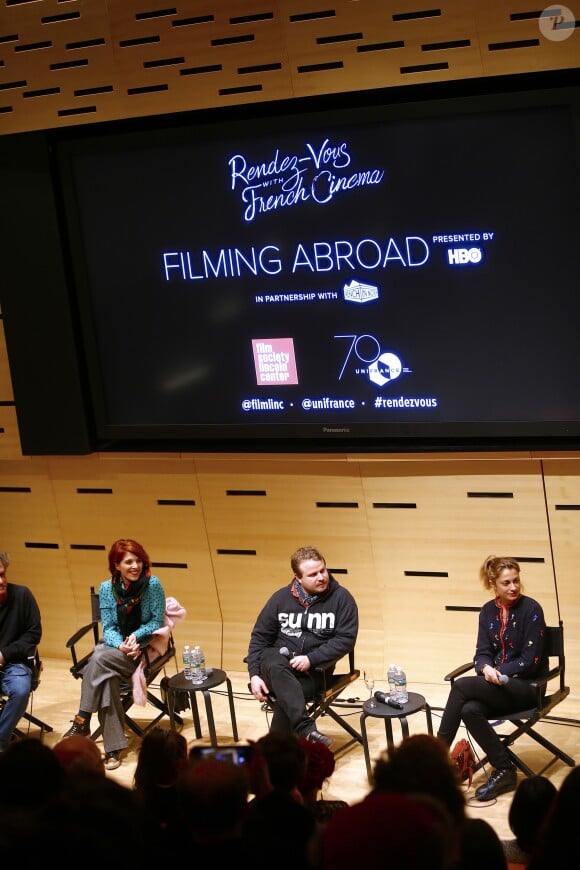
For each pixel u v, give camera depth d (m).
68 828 1.83
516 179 5.91
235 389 6.80
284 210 6.39
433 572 6.77
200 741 6.27
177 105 6.44
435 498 6.61
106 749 6.23
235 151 6.38
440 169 6.03
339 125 6.13
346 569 6.94
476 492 6.52
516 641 5.73
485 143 5.90
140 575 6.45
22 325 7.06
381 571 6.86
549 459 6.31
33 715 6.94
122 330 6.92
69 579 7.62
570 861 2.23
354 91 6.15
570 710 6.36
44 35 6.51
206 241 6.60
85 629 6.61
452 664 6.80
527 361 6.17
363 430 6.57
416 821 1.73
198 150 6.45
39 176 6.77
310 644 6.09
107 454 7.20
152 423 7.03
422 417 6.45
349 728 6.08
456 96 6.06
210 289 6.68
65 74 6.56
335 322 6.48
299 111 6.36
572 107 5.66
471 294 6.17
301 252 6.43
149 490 7.23
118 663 6.26
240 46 6.21
